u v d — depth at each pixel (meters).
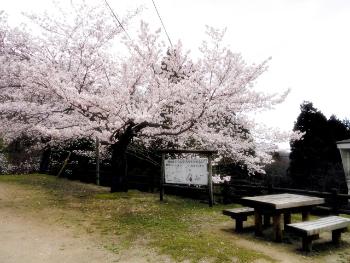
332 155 20.91
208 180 8.57
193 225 6.56
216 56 8.42
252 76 8.55
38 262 4.61
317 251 5.10
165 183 9.37
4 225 6.50
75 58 10.65
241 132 10.73
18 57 11.03
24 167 16.73
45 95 9.69
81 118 9.57
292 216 7.86
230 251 4.96
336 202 7.32
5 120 11.18
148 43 8.46
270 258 4.73
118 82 9.73
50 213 7.58
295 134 9.82
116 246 5.25
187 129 9.03
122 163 10.43
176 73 9.52
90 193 10.58
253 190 9.23
